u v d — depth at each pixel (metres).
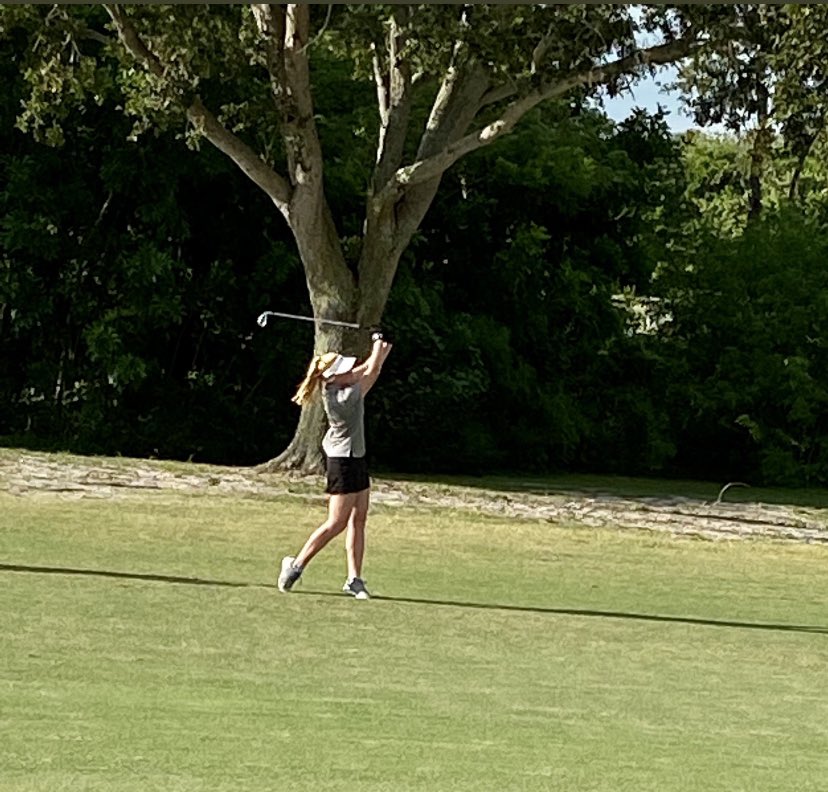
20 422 28.58
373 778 6.07
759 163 26.34
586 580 14.30
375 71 23.66
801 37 19.98
